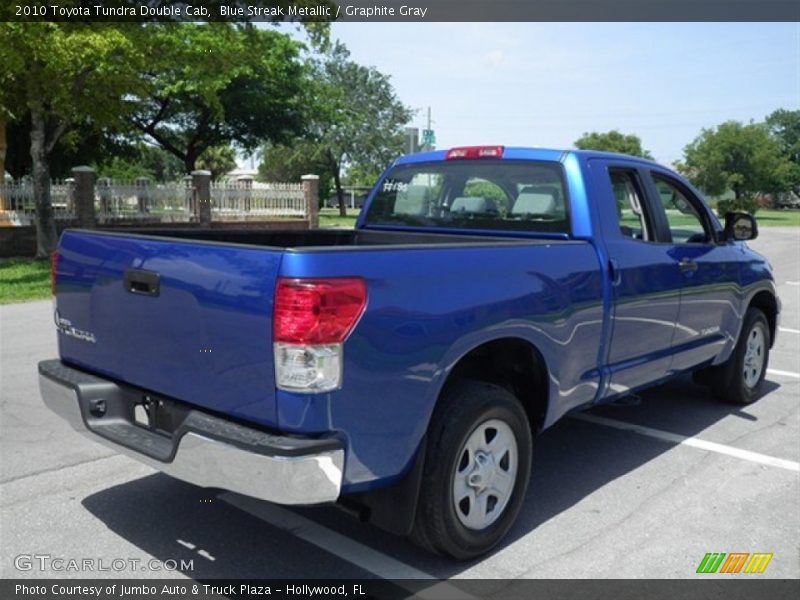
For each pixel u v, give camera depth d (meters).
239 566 3.45
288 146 33.06
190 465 3.02
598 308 4.10
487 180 4.80
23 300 11.61
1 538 3.68
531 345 3.71
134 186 19.97
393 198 5.43
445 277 3.23
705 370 6.12
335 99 33.53
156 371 3.29
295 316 2.75
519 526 3.91
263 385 2.85
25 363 7.34
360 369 2.89
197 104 28.16
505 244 3.60
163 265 3.18
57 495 4.18
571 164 4.36
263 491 2.80
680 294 4.88
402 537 3.76
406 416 3.08
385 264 3.00
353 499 3.28
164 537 3.72
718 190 58.78
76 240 3.73
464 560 3.51
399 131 53.31
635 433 5.45
